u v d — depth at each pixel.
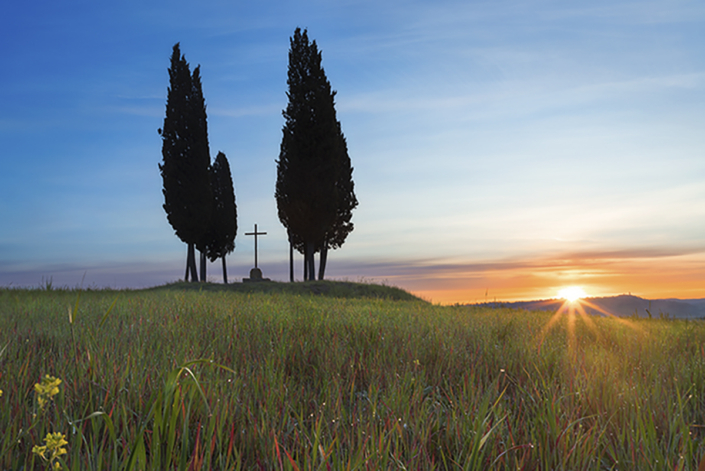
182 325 5.65
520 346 4.92
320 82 29.95
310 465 2.13
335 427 2.56
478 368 4.14
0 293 10.98
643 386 3.48
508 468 2.23
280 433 2.59
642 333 6.73
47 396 2.01
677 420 2.81
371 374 3.92
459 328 6.41
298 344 4.80
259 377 3.41
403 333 5.67
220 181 39.66
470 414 2.77
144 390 3.03
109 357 3.66
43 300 8.94
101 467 2.01
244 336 5.14
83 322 5.48
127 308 7.36
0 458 2.06
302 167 29.31
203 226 30.78
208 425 2.51
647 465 2.26
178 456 2.27
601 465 2.49
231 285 23.00
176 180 30.23
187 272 31.59
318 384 3.73
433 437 2.73
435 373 4.07
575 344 5.73
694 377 3.75
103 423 2.62
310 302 10.18
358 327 5.83
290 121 29.97
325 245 32.94
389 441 2.33
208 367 3.52
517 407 3.19
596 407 3.08
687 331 6.48
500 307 12.37
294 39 30.08
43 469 2.09
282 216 30.78
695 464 2.35
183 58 30.58
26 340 4.35
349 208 33.41
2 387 2.96
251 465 2.29
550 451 2.43
